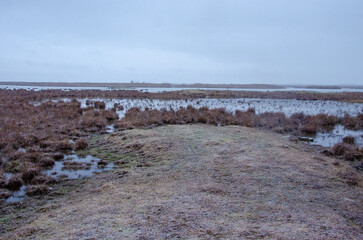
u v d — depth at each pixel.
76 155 11.09
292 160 9.48
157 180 7.73
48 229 5.09
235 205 5.84
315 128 16.78
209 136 13.13
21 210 6.43
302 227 4.82
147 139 12.36
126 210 5.57
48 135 13.65
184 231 4.59
